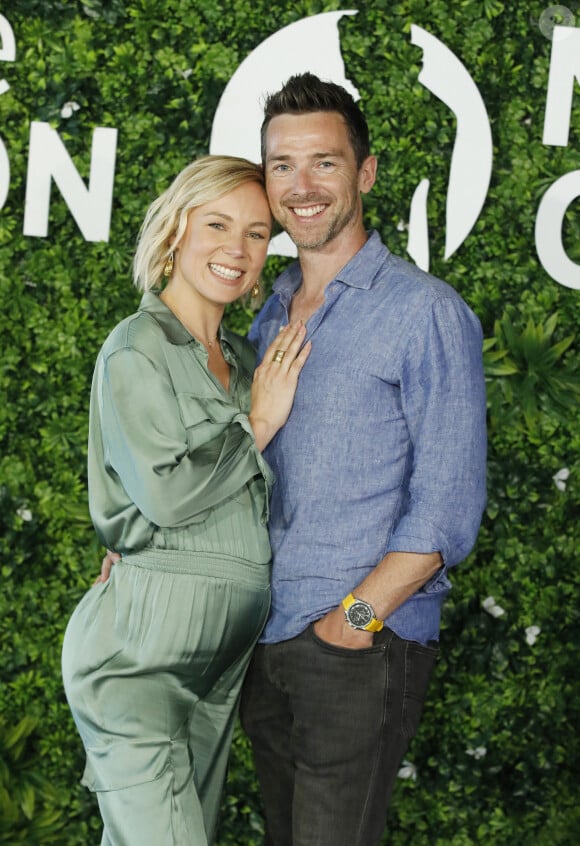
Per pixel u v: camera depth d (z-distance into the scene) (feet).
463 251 9.70
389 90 9.60
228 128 9.57
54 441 9.84
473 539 6.58
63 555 9.86
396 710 6.57
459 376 6.52
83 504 9.85
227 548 6.72
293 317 7.44
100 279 9.80
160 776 6.63
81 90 9.72
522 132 9.61
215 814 7.36
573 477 9.76
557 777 9.82
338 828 6.57
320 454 6.69
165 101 9.70
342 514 6.68
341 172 6.98
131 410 6.50
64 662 6.97
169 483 6.41
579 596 9.79
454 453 6.47
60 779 9.87
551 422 9.71
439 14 9.57
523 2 9.55
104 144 9.67
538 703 9.80
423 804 9.84
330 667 6.59
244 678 7.25
